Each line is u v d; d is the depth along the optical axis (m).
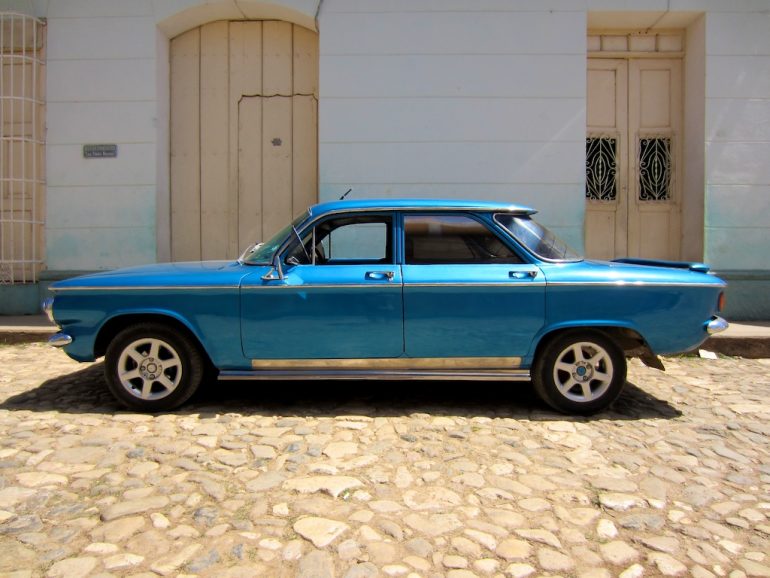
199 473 3.19
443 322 4.13
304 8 7.50
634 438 3.81
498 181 7.52
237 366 4.21
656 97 8.15
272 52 8.09
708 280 4.20
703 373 5.59
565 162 7.50
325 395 4.72
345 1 7.46
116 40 7.62
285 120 8.12
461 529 2.66
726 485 3.15
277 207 8.16
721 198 7.59
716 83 7.53
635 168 8.17
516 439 3.75
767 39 7.50
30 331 6.77
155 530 2.61
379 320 4.13
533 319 4.13
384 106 7.49
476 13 7.47
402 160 7.51
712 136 7.55
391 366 4.20
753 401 4.68
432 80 7.48
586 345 4.20
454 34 7.47
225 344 4.16
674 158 8.16
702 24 7.58
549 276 4.13
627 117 8.16
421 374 4.18
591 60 8.12
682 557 2.48
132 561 2.38
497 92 7.50
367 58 7.48
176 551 2.46
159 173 7.80
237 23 8.09
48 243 7.76
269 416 4.16
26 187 7.91
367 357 4.18
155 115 7.66
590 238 8.17
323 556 2.43
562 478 3.20
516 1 7.46
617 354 4.18
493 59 7.48
